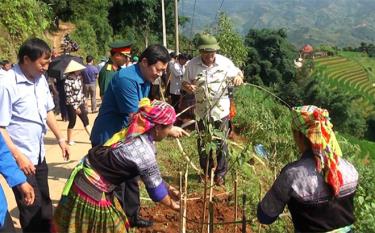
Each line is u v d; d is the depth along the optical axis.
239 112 8.92
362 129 49.03
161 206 5.46
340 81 88.25
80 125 10.79
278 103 10.76
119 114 4.28
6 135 3.64
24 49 3.75
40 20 21.81
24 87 3.84
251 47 47.81
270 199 2.95
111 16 41.53
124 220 3.45
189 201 5.53
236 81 5.58
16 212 5.40
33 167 3.69
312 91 45.84
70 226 3.28
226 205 5.45
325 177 2.78
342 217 2.87
